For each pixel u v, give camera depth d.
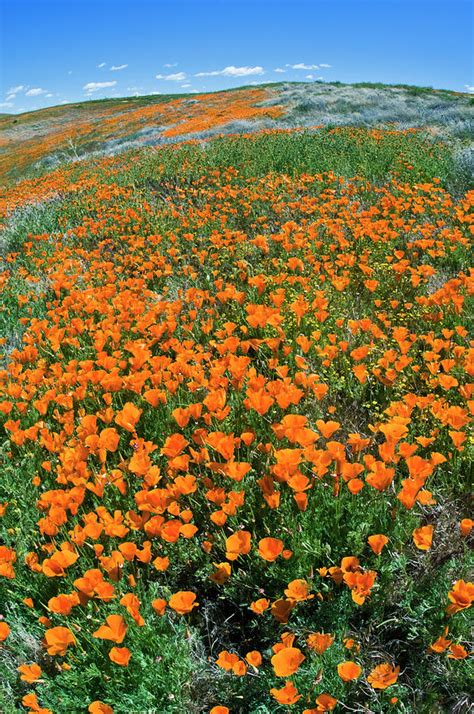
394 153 12.25
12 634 2.34
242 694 2.06
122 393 3.99
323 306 4.40
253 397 2.84
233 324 4.20
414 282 5.21
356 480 2.40
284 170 12.02
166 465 3.15
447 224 7.89
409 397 3.04
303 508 2.40
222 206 9.62
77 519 2.72
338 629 2.16
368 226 6.96
